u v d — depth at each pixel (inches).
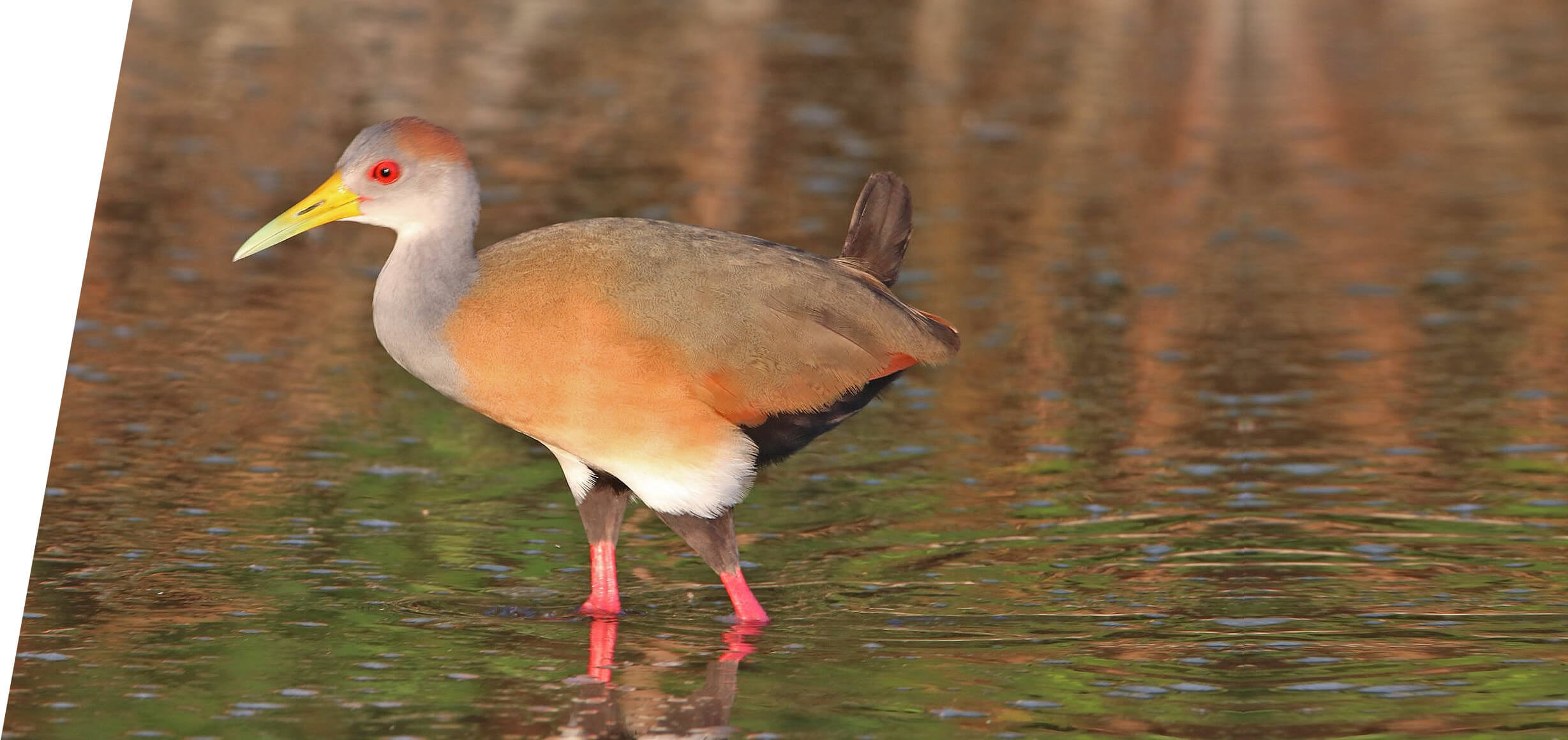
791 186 904.3
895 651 397.4
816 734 349.4
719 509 415.8
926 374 639.8
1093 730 349.4
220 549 462.6
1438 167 992.2
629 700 367.2
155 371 617.3
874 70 1222.3
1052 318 708.0
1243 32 1393.9
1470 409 592.4
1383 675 377.7
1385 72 1259.2
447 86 1111.0
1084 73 1235.2
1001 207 888.3
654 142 997.8
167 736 345.7
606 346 399.5
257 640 400.2
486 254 411.8
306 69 1127.6
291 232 409.4
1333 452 549.3
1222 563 455.2
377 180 406.3
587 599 435.5
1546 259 799.1
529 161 940.6
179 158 909.2
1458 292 746.8
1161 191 932.6
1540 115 1123.9
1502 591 431.5
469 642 402.9
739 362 404.8
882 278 444.5
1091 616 418.9
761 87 1152.2
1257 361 652.7
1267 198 923.4
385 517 493.4
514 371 402.3
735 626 416.2
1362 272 780.6
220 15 1248.2
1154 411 595.5
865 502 511.8
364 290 729.6
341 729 350.3
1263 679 376.5
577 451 410.6
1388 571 447.2
